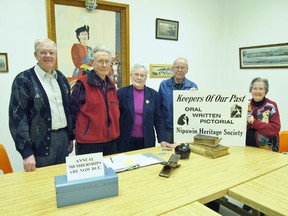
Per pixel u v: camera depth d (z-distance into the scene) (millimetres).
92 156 1195
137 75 2180
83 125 1897
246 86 4047
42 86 1743
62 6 2797
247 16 3924
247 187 1245
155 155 1764
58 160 1848
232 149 1893
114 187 1151
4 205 1079
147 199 1126
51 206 1073
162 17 3541
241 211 1972
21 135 1589
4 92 2574
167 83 2580
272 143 2027
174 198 1133
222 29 4270
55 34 2797
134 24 3307
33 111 1704
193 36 3916
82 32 2961
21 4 2566
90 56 3053
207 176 1383
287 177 1368
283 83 3580
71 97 1941
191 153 1807
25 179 1351
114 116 1995
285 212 1012
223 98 1896
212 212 1019
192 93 1947
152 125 2244
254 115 2105
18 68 2621
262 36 3766
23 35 2609
